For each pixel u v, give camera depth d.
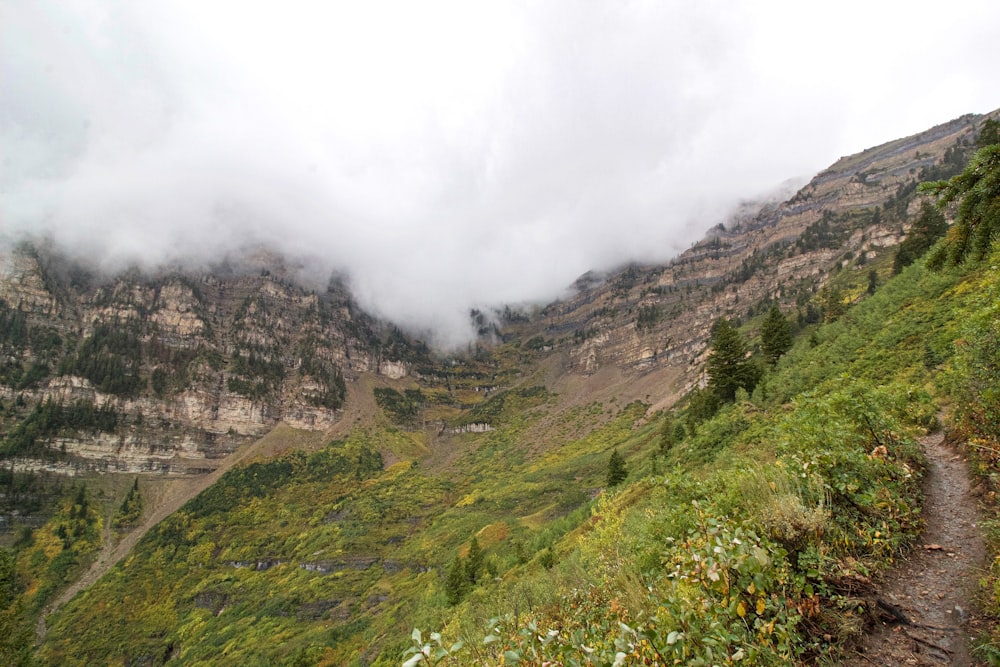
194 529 179.25
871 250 173.00
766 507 6.59
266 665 83.00
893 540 6.76
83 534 171.75
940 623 4.93
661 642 4.06
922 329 28.75
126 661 111.31
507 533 107.00
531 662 4.45
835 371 33.16
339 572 130.62
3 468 188.75
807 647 4.69
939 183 6.76
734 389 55.91
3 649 27.70
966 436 11.00
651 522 8.92
